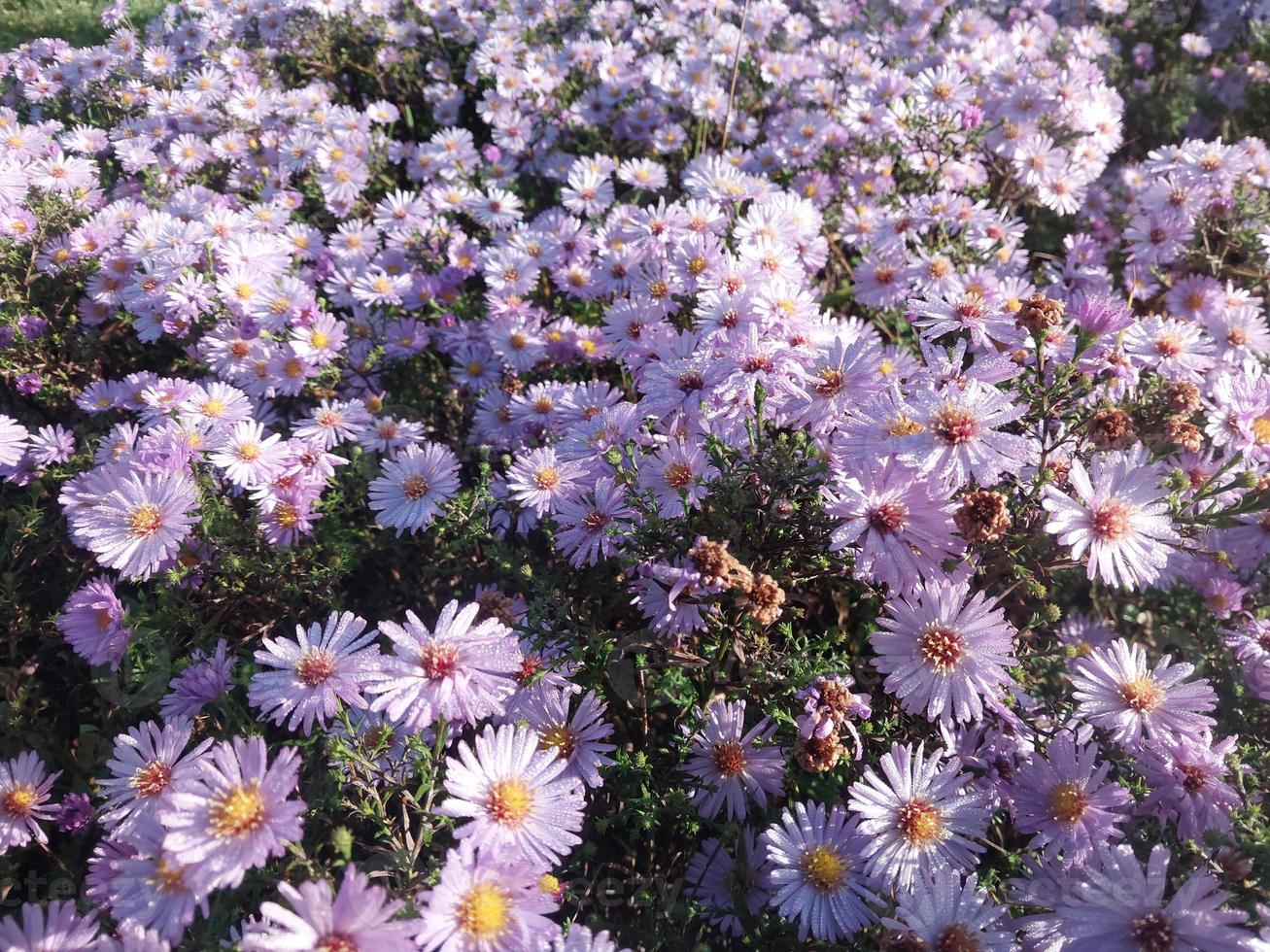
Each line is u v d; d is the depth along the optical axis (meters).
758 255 0.35
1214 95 0.62
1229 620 0.31
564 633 0.26
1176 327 0.31
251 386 0.38
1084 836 0.23
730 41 0.63
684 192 0.55
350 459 0.37
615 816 0.26
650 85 0.62
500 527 0.33
